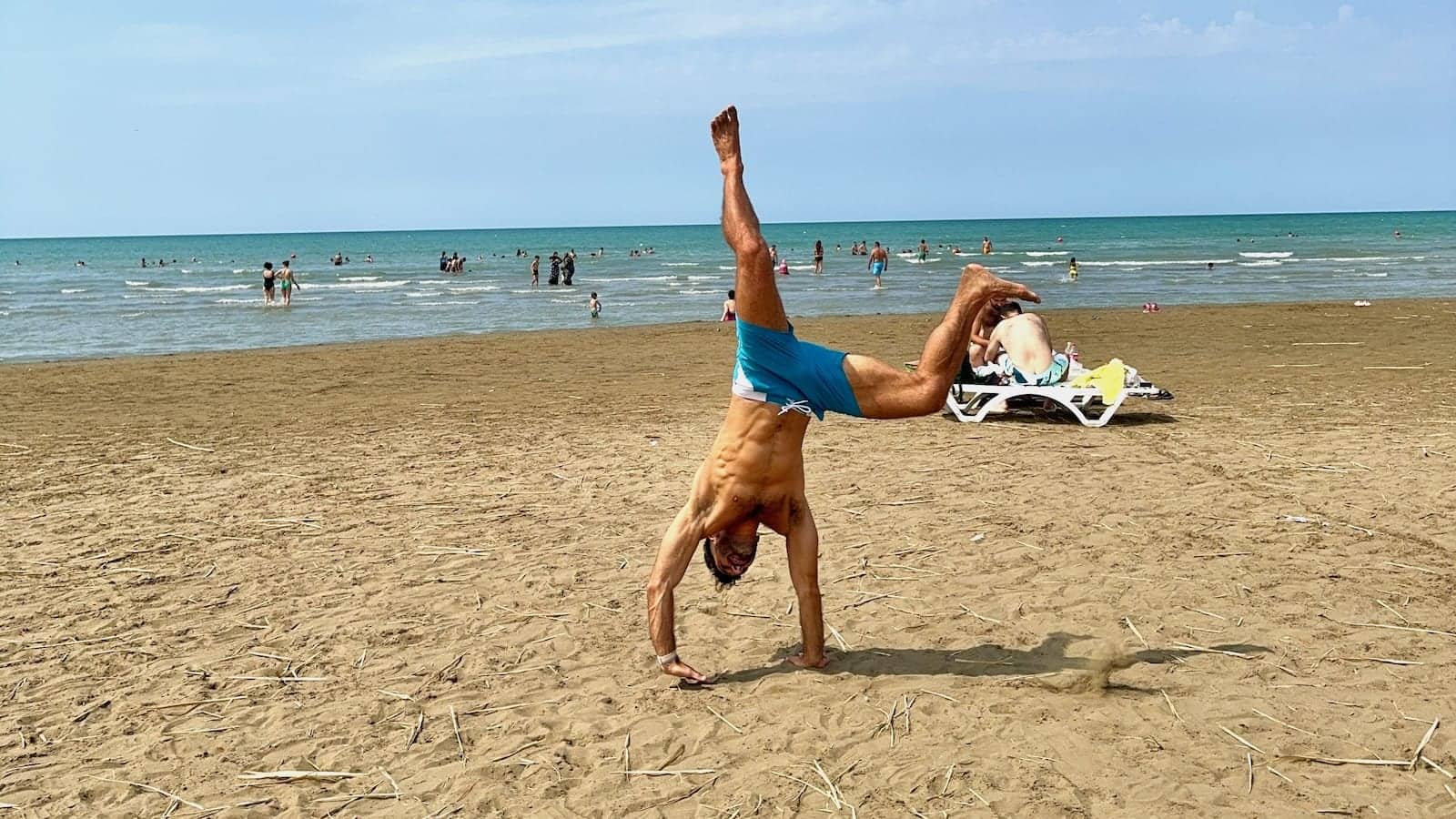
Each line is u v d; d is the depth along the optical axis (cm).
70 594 690
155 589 698
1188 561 707
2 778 462
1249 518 803
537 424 1302
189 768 470
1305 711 494
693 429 1248
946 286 4575
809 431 1196
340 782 455
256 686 551
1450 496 849
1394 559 702
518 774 458
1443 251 6975
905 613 632
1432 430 1127
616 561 742
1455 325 2388
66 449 1185
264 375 1900
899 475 966
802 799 430
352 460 1088
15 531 840
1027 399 1298
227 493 952
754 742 479
